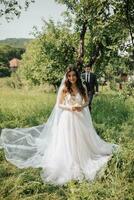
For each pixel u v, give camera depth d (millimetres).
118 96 7504
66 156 7332
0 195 6113
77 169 7188
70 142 7418
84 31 16359
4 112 13992
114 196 5949
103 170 7094
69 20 17844
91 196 5926
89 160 7512
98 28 7352
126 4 6777
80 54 16688
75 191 6211
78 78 7785
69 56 24172
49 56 27781
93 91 13375
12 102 18312
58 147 7461
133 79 7387
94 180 6887
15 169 7520
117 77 7684
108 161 7465
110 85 7840
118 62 7406
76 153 7398
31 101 18828
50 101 18344
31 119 12820
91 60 17156
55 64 27781
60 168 7195
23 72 41844
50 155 7594
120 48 7254
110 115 13891
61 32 26562
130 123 12594
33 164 7762
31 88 41062
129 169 6902
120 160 7281
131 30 7109
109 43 7844
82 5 7633
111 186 6355
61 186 6730
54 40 27391
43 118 13133
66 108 7566
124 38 7246
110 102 16297
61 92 7805
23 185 6578
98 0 7066
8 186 6473
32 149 8508
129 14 6891
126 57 7258
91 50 20562
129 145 7949
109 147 8109
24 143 8867
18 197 6059
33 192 6336
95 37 7516
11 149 8531
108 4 7043
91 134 7773
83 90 7863
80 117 7617
